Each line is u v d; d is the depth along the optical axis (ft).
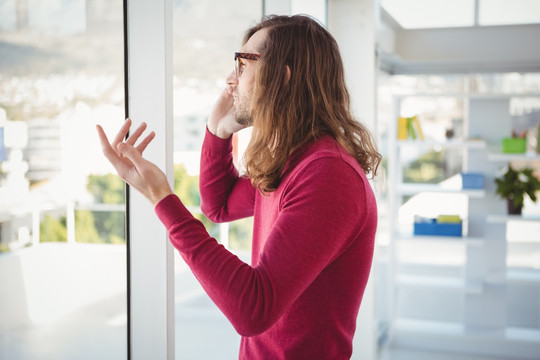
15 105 3.54
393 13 14.47
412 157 19.33
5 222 3.49
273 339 3.43
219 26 9.39
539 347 13.64
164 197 3.18
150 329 4.79
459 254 22.77
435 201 19.70
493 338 13.85
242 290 2.92
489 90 17.25
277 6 8.95
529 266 16.57
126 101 4.51
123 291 4.59
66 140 3.96
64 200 3.96
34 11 3.66
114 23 4.36
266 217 3.67
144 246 4.70
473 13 15.51
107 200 4.39
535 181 14.17
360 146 3.67
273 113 3.50
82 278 4.17
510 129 14.70
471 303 14.89
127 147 3.22
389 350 14.28
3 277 3.49
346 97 3.76
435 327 14.75
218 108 4.52
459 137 17.75
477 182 14.35
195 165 10.80
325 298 3.31
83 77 4.10
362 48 10.98
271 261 3.00
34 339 3.74
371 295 11.31
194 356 10.52
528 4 15.28
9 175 3.51
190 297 11.16
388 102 16.19
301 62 3.51
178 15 9.67
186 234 3.06
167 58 4.66
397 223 14.76
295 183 3.22
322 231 3.03
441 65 16.48
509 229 20.53
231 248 10.90
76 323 4.12
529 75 16.84
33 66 3.67
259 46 3.64
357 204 3.18
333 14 11.09
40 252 3.77
